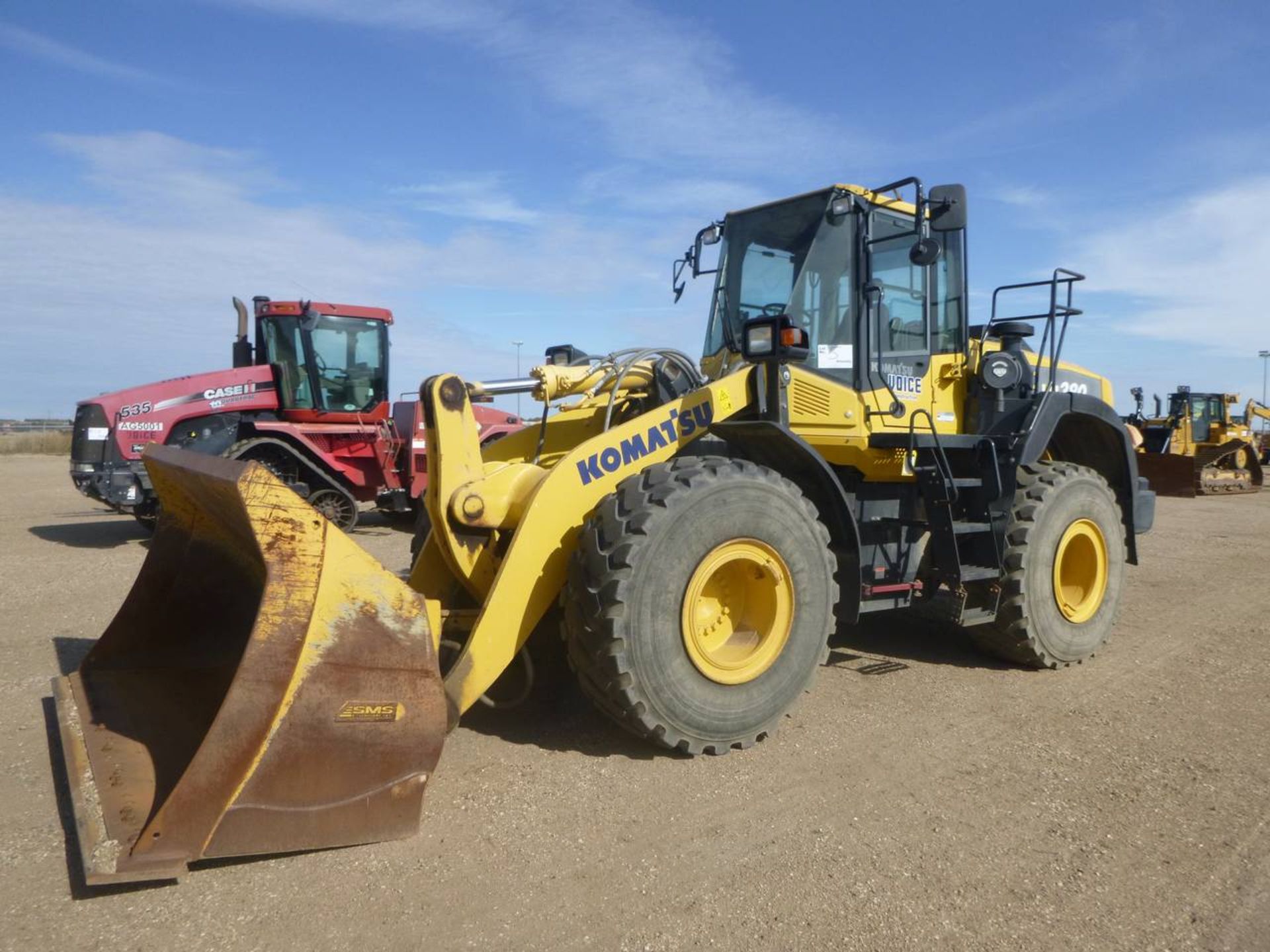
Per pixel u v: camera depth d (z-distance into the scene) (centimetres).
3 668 493
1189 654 564
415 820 302
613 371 486
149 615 410
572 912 261
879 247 496
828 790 349
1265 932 258
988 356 520
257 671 276
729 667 381
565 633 375
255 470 282
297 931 249
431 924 253
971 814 330
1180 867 294
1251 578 840
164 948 239
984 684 496
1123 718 441
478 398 471
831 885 279
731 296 517
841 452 477
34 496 1650
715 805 334
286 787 279
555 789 344
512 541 361
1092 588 550
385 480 1127
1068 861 297
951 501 474
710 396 414
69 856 287
